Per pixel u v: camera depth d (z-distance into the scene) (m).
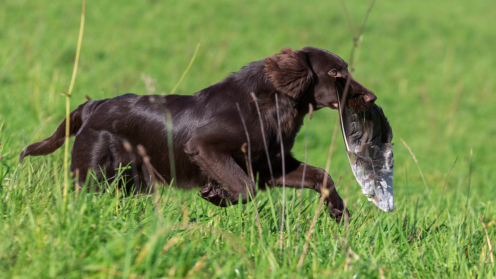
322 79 5.88
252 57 22.45
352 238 4.85
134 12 24.00
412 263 4.48
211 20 25.28
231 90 5.75
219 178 5.41
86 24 21.44
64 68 16.34
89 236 3.77
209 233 4.29
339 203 5.65
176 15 24.88
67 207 3.94
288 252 4.13
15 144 7.12
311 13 28.94
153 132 5.84
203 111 5.74
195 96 5.95
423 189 10.12
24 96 11.84
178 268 3.47
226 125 5.50
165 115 5.84
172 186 6.00
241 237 4.38
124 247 3.51
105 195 4.56
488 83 24.08
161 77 18.28
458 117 19.89
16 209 4.25
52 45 18.14
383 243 4.62
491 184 11.44
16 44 17.25
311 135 15.92
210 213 5.27
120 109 5.93
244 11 27.30
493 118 20.25
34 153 6.31
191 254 3.78
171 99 5.99
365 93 5.50
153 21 23.50
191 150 5.50
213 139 5.46
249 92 5.66
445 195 9.28
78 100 12.59
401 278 4.16
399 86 22.31
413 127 18.25
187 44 22.06
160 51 20.70
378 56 25.20
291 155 6.11
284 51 6.00
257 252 4.12
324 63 5.88
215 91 5.83
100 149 5.84
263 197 6.38
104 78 16.06
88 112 6.17
